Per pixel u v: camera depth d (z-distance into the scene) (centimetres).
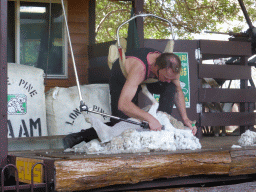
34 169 254
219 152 298
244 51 584
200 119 546
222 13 1001
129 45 514
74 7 653
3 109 284
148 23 989
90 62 648
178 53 543
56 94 482
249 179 336
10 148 386
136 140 295
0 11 279
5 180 283
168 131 308
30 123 458
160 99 360
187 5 988
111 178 253
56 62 643
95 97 502
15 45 622
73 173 239
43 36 636
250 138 357
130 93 305
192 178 301
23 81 462
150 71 317
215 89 557
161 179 288
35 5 632
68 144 321
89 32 671
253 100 581
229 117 562
